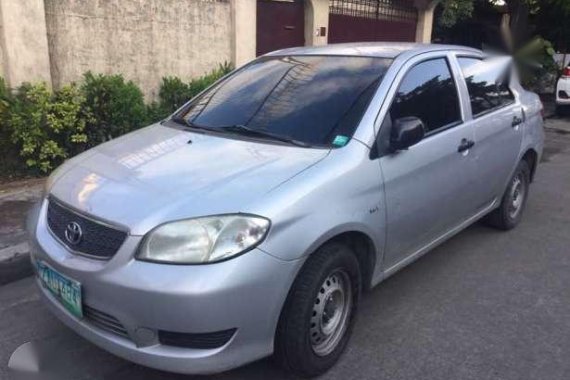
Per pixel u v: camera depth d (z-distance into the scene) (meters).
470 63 4.34
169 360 2.42
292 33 9.24
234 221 2.45
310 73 3.66
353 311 3.05
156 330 2.41
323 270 2.70
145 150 3.17
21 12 5.62
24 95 5.74
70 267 2.56
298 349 2.69
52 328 3.36
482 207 4.49
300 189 2.64
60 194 2.87
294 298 2.64
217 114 3.63
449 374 2.97
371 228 3.00
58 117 5.90
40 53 5.84
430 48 3.93
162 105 7.16
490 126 4.25
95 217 2.58
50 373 2.93
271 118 3.38
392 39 12.03
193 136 3.34
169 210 2.49
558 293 3.93
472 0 15.01
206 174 2.75
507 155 4.59
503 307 3.71
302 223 2.58
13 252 4.04
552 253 4.64
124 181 2.77
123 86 6.40
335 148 3.00
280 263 2.49
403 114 3.39
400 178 3.21
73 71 6.33
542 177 7.25
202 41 7.66
